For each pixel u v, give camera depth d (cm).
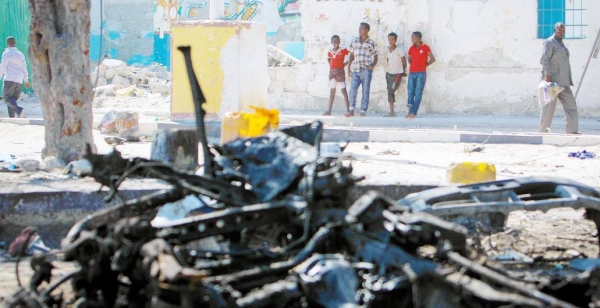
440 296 484
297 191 577
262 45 1830
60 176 1012
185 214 705
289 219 563
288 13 3322
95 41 3531
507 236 823
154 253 491
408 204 728
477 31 2298
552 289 537
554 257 768
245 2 3356
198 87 641
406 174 1140
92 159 634
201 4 3488
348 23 2342
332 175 554
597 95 2277
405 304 500
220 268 541
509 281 473
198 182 607
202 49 1728
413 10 2305
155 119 2092
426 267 497
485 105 2322
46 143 1144
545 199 755
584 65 2273
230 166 609
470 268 489
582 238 840
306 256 523
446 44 2311
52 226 891
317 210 551
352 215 518
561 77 1819
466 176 966
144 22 3534
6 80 2234
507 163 1356
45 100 1134
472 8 2292
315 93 2388
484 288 470
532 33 2284
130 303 537
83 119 1137
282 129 662
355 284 488
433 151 1526
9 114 2272
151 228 532
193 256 545
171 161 970
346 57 2303
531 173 1220
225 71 1727
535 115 2302
